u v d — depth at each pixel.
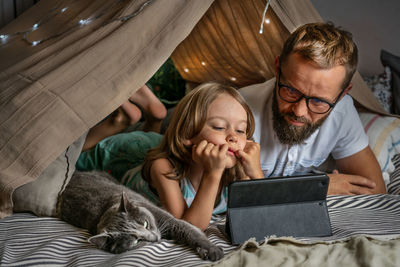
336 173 1.99
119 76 1.55
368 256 1.11
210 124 1.49
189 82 3.54
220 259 1.13
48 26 2.04
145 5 1.66
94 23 1.78
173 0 1.67
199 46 2.86
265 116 1.89
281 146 1.90
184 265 1.11
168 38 1.61
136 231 1.26
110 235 1.24
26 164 1.44
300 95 1.56
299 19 2.01
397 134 2.38
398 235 1.30
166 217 1.38
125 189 1.59
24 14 2.57
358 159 2.01
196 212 1.41
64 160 1.62
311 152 1.97
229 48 2.65
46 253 1.17
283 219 1.35
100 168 2.05
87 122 1.49
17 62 1.76
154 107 2.28
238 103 1.53
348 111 1.95
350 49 1.54
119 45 1.58
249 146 1.57
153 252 1.21
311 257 1.13
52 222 1.49
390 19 3.55
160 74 3.51
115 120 2.03
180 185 1.61
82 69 1.54
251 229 1.31
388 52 3.43
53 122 1.47
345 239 1.26
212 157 1.40
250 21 2.28
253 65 2.72
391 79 3.32
